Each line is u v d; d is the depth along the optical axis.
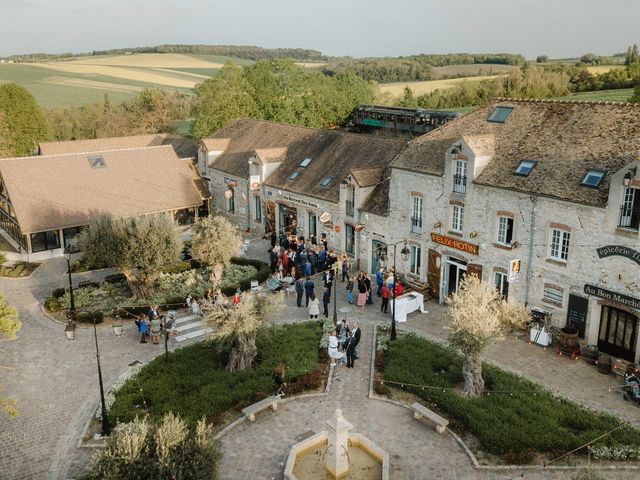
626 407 22.38
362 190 36.22
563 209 25.73
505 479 18.69
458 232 30.91
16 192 43.16
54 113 104.12
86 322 31.70
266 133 51.28
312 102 80.12
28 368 27.02
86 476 17.70
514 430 20.39
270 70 77.62
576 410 21.89
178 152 60.72
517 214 27.66
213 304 29.61
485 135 30.09
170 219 34.97
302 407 23.09
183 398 23.23
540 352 26.91
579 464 19.12
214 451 16.62
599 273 25.00
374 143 40.28
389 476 18.89
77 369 26.89
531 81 102.12
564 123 28.62
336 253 39.53
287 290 34.81
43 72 152.62
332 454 18.83
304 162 43.91
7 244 45.91
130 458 15.55
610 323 25.67
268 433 21.45
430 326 30.09
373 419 22.20
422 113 71.75
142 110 99.25
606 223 24.27
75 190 45.56
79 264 41.22
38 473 19.83
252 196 47.69
